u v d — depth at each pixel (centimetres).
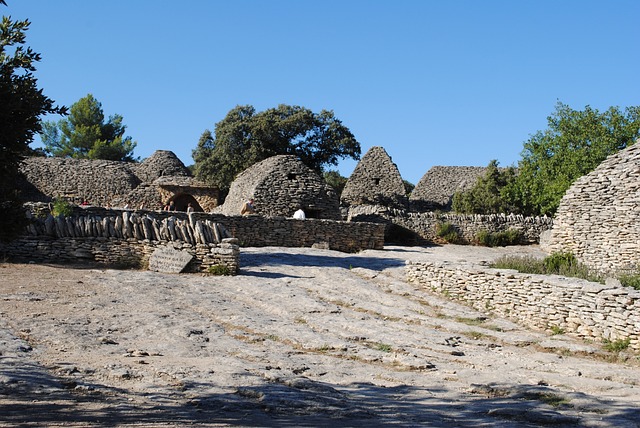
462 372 1041
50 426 619
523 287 1606
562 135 4588
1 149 766
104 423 646
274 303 1616
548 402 854
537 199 4456
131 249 2041
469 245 3731
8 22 797
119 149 7244
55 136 7425
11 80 788
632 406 834
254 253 2580
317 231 3038
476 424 733
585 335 1402
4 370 841
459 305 1780
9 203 837
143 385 841
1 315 1230
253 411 747
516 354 1241
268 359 1051
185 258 1997
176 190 5097
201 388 834
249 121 5756
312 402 795
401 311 1627
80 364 923
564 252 2505
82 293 1543
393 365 1090
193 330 1242
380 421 732
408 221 3750
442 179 6175
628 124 4412
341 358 1120
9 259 1952
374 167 5378
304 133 5844
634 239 2358
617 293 1340
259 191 3784
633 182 2408
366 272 2236
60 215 2059
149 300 1534
